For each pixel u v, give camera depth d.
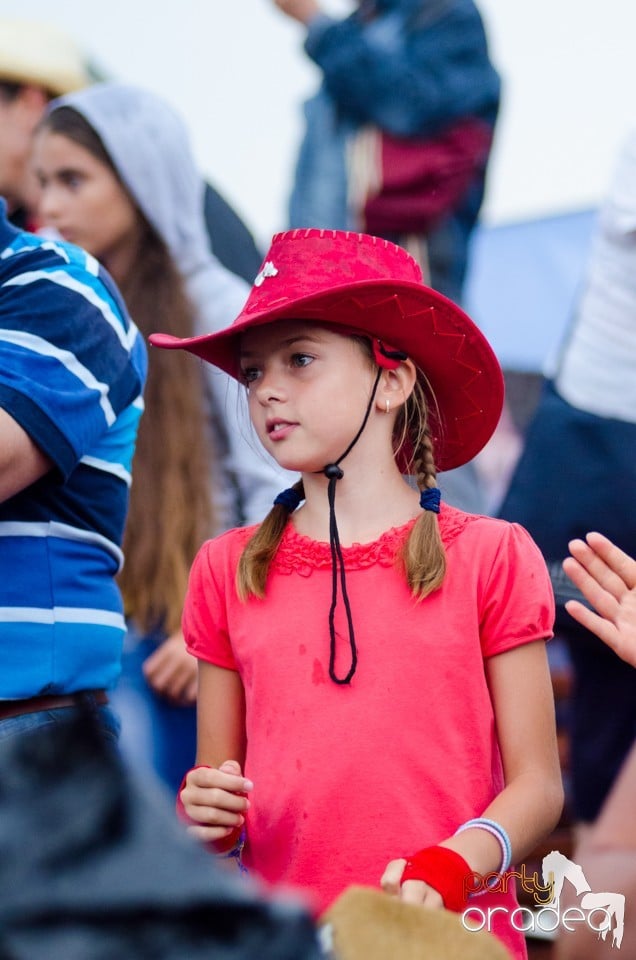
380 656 4.38
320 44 8.43
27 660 4.73
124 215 7.36
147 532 6.95
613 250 7.23
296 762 4.34
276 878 4.32
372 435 4.70
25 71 8.13
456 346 4.77
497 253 10.63
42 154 7.43
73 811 1.71
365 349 4.68
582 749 6.62
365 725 4.31
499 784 4.47
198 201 7.57
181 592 6.92
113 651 5.04
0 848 1.67
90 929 1.62
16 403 4.63
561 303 10.27
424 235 8.44
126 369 5.11
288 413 4.59
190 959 1.62
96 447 5.07
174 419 7.12
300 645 4.48
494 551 4.53
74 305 4.97
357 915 2.54
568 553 7.04
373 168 8.41
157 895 1.63
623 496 7.01
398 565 4.52
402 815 4.23
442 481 7.90
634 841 3.38
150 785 1.79
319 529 4.70
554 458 7.17
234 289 7.64
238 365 5.05
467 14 8.50
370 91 8.32
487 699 4.40
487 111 8.52
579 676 6.65
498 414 4.98
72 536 4.94
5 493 4.68
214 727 4.76
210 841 4.29
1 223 5.12
